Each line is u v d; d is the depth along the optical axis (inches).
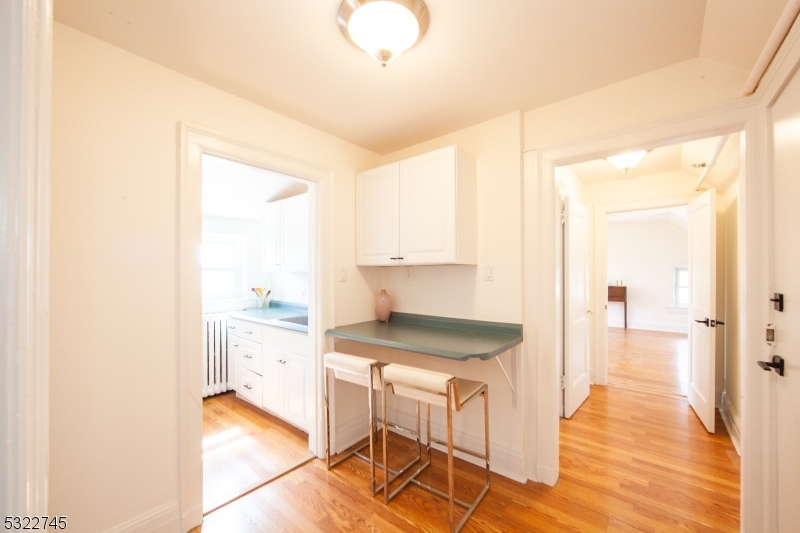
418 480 79.0
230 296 155.4
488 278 85.1
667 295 271.7
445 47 57.8
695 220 115.6
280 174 84.4
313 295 91.5
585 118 72.8
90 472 53.9
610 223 291.9
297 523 65.5
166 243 62.3
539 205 78.4
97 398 54.7
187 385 64.0
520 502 70.7
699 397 109.4
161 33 53.9
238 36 54.6
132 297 58.4
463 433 89.5
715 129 59.9
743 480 57.0
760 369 54.6
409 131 91.4
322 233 90.3
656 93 65.0
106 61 56.0
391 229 90.7
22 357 18.2
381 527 64.2
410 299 101.9
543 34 54.8
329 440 86.1
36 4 19.3
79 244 53.1
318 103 76.5
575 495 72.8
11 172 18.1
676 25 52.7
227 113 71.3
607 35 55.2
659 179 129.8
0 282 17.7
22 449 18.0
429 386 63.7
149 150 60.4
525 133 81.1
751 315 55.4
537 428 78.5
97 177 54.9
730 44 53.6
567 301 109.3
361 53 59.2
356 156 101.0
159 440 61.1
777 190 50.0
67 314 52.0
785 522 48.4
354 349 98.1
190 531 63.7
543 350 78.0
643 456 87.6
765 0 42.4
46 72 19.7
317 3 47.8
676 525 63.7
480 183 86.6
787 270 47.2
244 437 100.3
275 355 108.1
